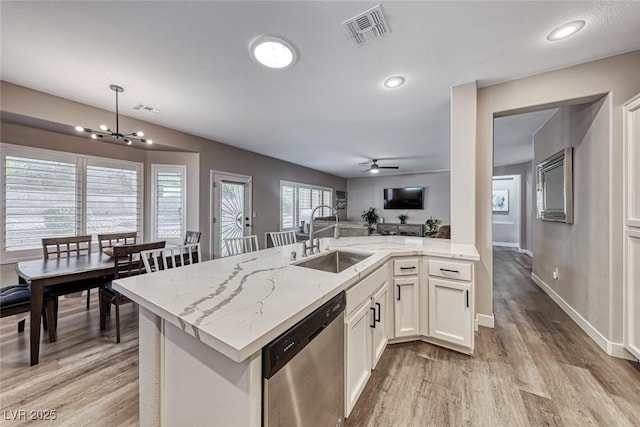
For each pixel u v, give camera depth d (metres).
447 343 2.11
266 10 1.56
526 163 6.84
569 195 2.73
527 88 2.35
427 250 2.18
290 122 3.62
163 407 1.08
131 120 3.43
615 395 1.59
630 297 1.92
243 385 0.79
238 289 1.20
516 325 2.59
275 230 6.09
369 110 3.17
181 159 4.34
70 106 2.87
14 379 1.78
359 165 7.08
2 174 2.87
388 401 1.56
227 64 2.15
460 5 1.52
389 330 2.15
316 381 1.09
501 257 6.24
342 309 1.30
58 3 1.50
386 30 1.74
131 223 4.01
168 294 1.14
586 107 2.42
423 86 2.54
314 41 1.86
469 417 1.44
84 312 2.91
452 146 2.52
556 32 1.76
